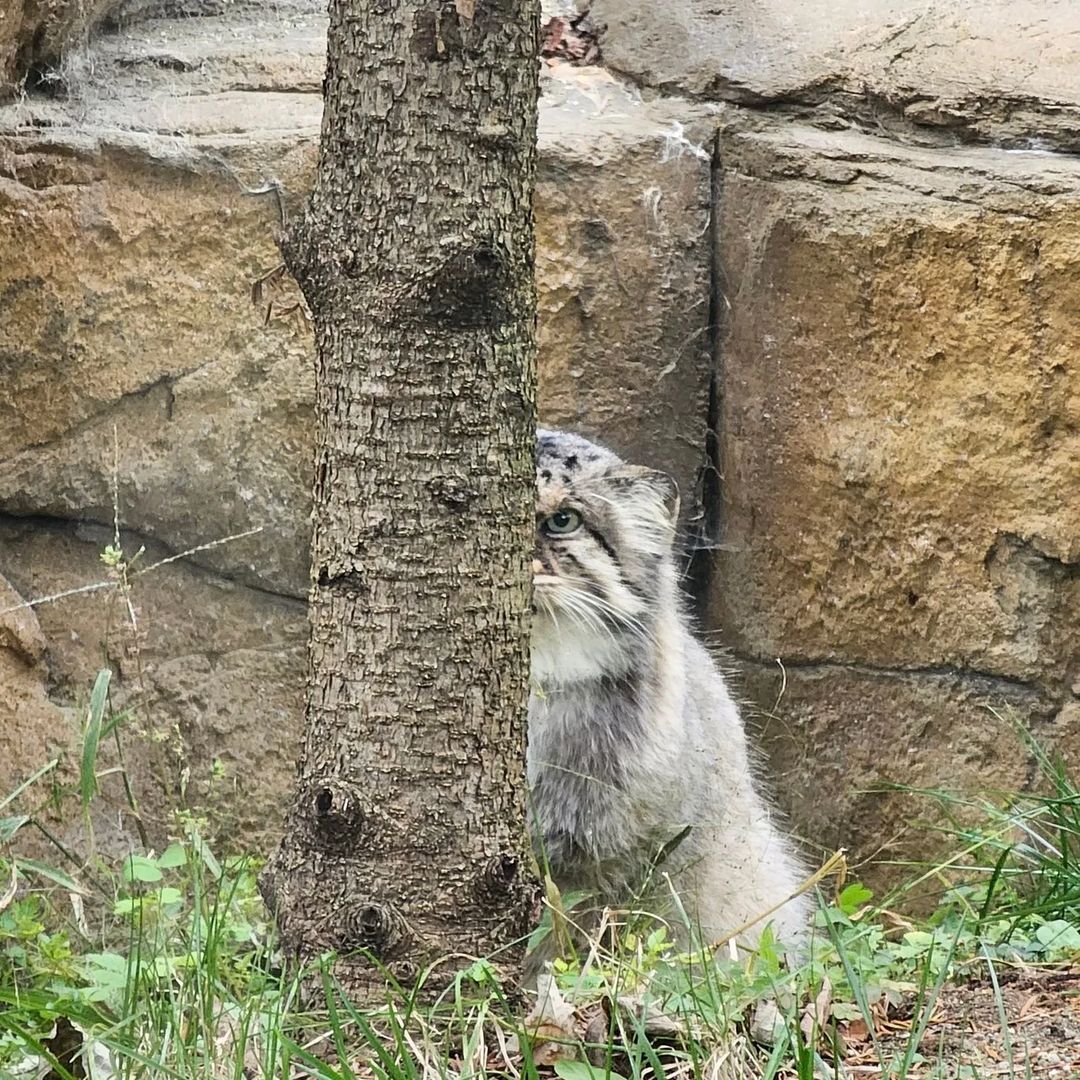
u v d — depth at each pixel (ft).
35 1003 20.25
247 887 25.54
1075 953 23.86
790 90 33.32
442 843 19.89
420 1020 19.13
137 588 32.96
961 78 32.65
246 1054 19.48
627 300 33.50
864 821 33.40
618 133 33.40
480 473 19.45
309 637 20.38
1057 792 31.48
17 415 32.09
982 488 31.73
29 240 31.63
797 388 32.73
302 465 32.58
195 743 32.94
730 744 28.58
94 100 33.27
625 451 33.83
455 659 19.63
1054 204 30.66
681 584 33.81
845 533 32.73
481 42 18.65
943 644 32.55
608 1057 18.25
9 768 31.14
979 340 31.32
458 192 18.78
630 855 26.23
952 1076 19.36
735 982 20.68
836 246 31.78
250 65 34.45
